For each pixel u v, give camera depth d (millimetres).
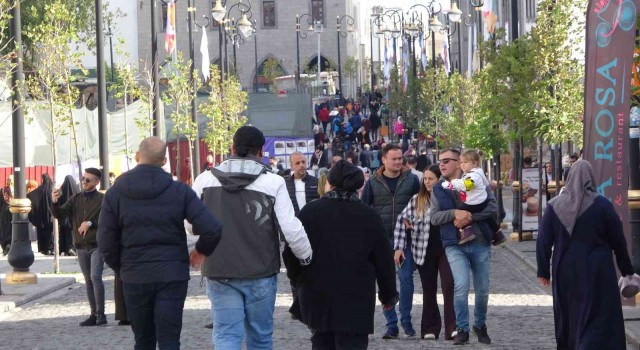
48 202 36875
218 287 12797
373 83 122500
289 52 147125
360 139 93375
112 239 12859
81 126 49062
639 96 20000
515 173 40312
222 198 12766
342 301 12188
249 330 13055
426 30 108312
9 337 19625
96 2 33438
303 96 66375
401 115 89938
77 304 24797
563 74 33344
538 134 33625
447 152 17484
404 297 17969
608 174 18453
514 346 17016
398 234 17859
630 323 18781
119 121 51281
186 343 17969
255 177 12758
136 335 13016
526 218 37812
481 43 35469
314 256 12281
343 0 147875
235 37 96812
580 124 32906
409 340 17750
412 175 18234
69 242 37812
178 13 141750
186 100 55719
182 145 63750
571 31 33938
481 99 36594
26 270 28859
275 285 13047
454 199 17047
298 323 19984
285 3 147000
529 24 54875
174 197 12758
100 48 33469
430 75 77938
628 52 18094
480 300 17203
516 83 33781
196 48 142500
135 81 55094
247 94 66062
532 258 31703
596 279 13680
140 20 138375
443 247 17266
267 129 66125
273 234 12859
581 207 13758
